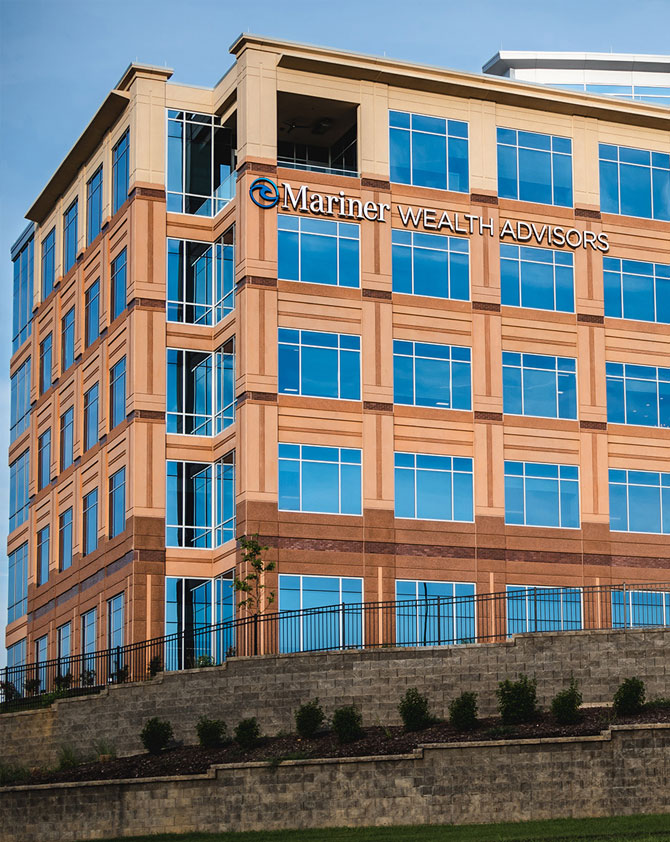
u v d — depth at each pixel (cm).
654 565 5959
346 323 5694
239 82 5759
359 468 5612
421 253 5869
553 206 6119
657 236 6272
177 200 5888
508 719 3891
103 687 4944
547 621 5634
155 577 5531
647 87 7400
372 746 3875
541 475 5869
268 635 5278
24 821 3997
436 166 5959
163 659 5131
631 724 3688
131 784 3903
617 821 3466
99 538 5903
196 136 5956
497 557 5719
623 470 6016
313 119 5966
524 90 6094
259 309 5575
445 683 4128
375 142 5869
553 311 6031
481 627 5597
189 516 5647
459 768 3653
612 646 4072
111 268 6069
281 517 5459
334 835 3572
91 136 6294
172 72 5938
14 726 4791
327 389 5622
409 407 5731
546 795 3594
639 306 6188
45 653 6506
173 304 5800
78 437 6275
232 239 5794
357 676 4184
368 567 5538
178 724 4400
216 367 5806
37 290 7069
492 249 5972
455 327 5862
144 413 5653
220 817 3803
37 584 6706
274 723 4244
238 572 5419
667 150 6375
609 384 6072
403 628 5491
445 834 3450
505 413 5875
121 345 5859
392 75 5900
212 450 5728
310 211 5722
